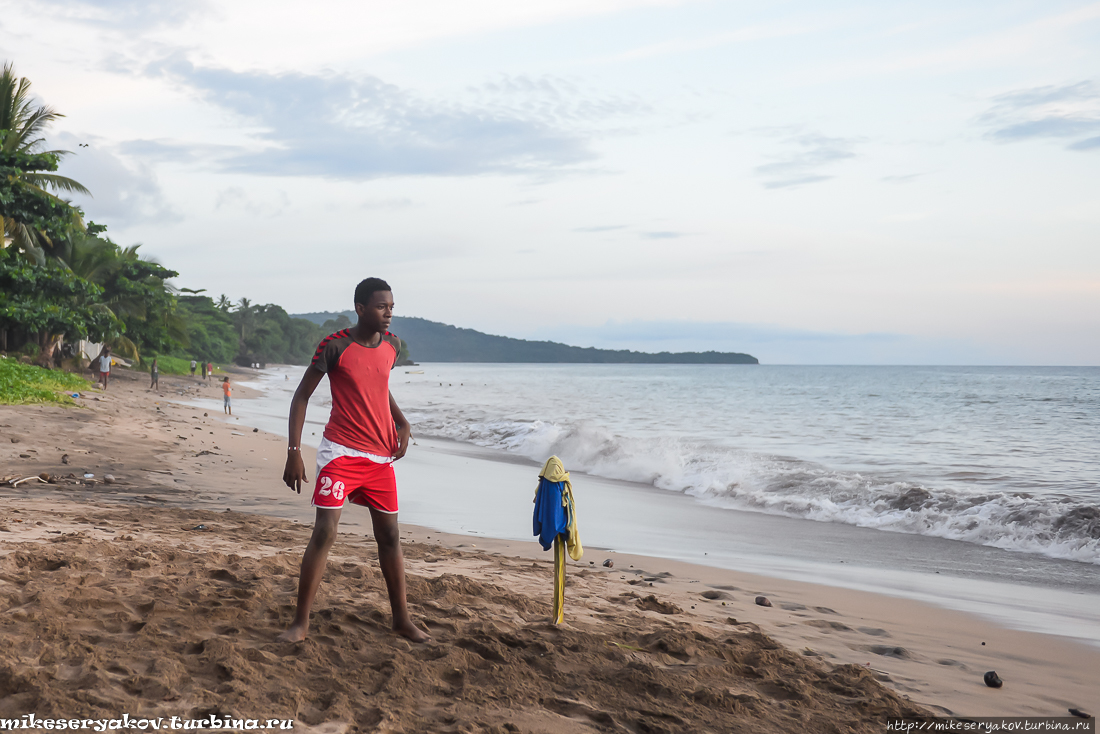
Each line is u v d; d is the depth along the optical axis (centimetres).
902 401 4722
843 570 777
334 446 369
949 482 1390
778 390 6738
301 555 578
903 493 1123
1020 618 604
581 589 583
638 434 2447
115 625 355
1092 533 873
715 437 2362
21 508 723
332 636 371
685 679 359
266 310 14825
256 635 363
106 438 1394
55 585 405
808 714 340
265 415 2711
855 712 353
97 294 3278
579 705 321
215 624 372
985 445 2105
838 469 1574
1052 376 13575
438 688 324
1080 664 484
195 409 2612
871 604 632
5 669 278
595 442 1767
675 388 7194
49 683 279
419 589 495
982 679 440
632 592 589
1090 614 623
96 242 3972
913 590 696
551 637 413
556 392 6034
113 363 4006
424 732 278
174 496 959
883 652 484
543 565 675
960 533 965
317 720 279
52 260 3341
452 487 1228
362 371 372
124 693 277
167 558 518
